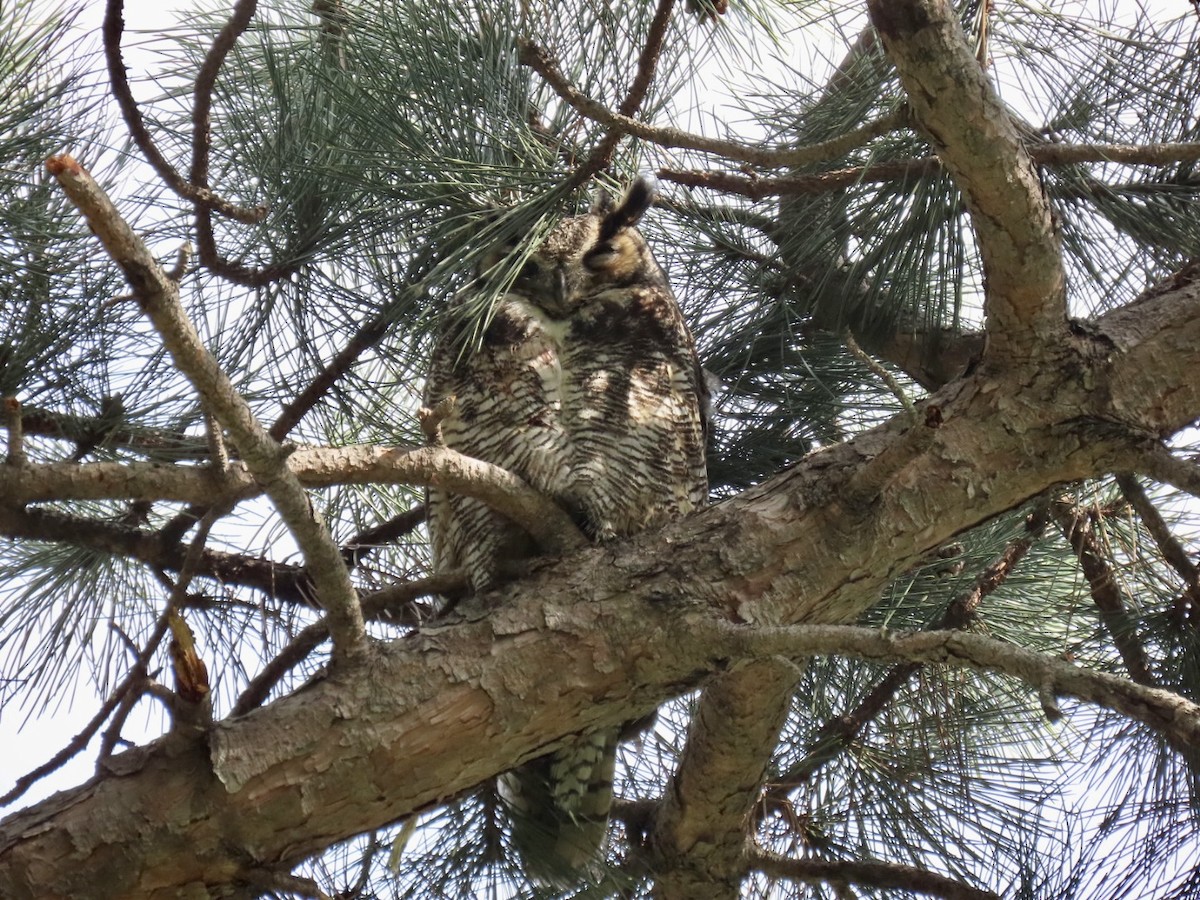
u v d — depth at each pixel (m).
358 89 6.82
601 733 7.39
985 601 8.12
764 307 8.37
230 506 5.38
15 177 6.66
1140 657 7.20
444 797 6.12
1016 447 6.37
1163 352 6.41
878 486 5.95
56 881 5.56
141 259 4.45
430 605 8.64
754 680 6.44
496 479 6.38
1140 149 6.56
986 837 7.48
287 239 7.22
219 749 5.78
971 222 6.12
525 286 8.36
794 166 6.81
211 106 6.73
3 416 6.64
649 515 8.14
